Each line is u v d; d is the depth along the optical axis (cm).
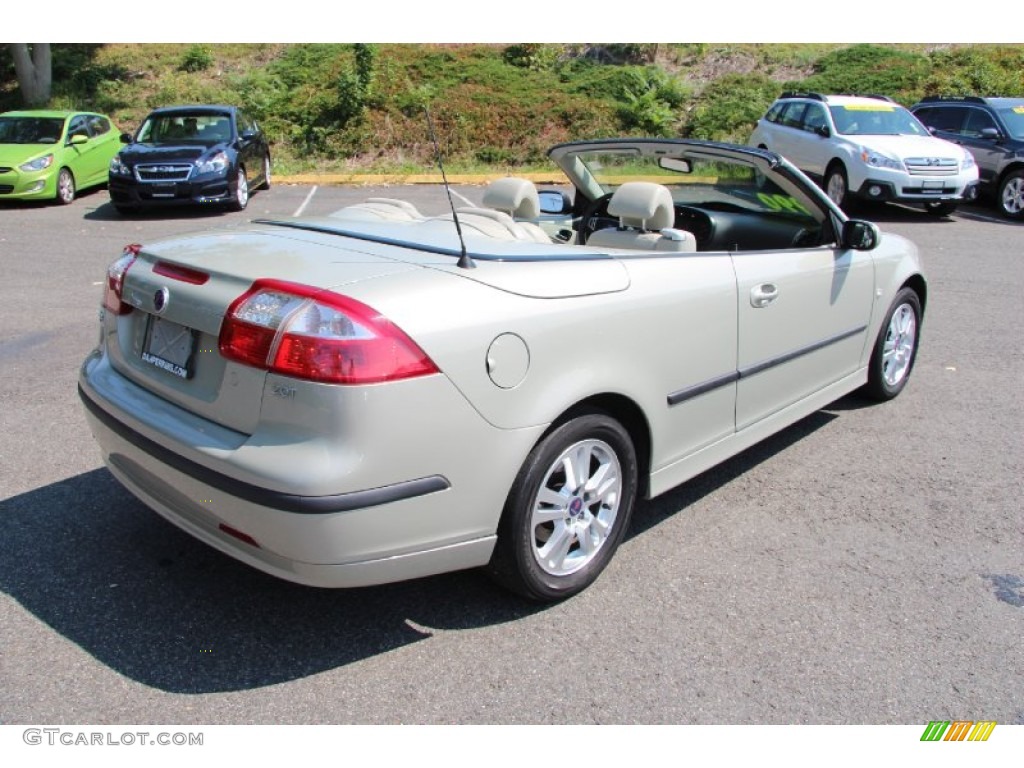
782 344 410
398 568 271
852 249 454
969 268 957
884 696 278
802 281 416
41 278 848
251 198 1441
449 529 275
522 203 446
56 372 567
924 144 1275
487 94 1931
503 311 278
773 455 465
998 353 650
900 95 1873
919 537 378
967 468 450
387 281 269
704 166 438
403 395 255
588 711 268
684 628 309
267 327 258
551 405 290
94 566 337
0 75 2242
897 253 513
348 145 1823
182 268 295
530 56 2073
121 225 1177
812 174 1361
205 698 269
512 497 290
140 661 284
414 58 2075
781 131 1447
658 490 355
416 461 262
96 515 376
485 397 273
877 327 503
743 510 401
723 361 371
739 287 373
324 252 303
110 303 333
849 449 473
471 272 283
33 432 465
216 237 336
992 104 1395
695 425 364
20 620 302
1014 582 344
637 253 343
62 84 2127
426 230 349
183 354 288
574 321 298
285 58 2188
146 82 2141
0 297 769
